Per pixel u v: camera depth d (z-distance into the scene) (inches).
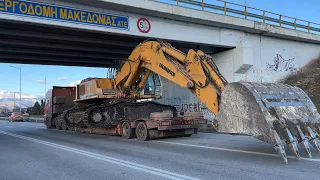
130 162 340.8
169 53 506.6
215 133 661.3
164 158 358.0
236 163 313.1
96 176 281.7
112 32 662.5
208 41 819.4
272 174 263.0
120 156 382.6
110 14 660.7
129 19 687.7
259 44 939.3
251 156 348.2
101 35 729.6
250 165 301.0
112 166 323.0
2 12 543.5
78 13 620.4
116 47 853.8
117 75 675.4
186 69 446.3
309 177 250.1
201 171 283.9
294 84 955.3
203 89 406.6
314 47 1117.7
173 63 490.0
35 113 3245.6
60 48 809.5
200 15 765.3
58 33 702.5
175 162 331.6
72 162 353.1
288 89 352.8
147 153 398.9
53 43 778.8
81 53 916.6
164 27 740.0
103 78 713.6
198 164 315.9
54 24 592.1
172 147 447.2
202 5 774.5
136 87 645.9
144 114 618.2
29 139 636.1
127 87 644.7
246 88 323.9
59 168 323.0
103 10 651.5
